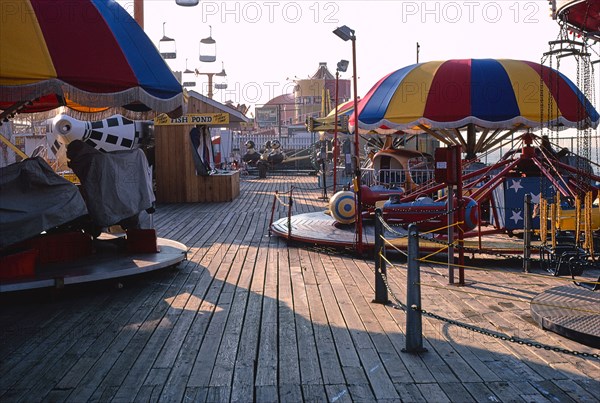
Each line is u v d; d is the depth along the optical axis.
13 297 7.27
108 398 4.30
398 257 9.73
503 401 4.20
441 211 9.53
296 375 4.70
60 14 6.68
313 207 18.62
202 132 20.81
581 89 7.66
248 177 36.03
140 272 7.74
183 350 5.32
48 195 7.29
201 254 10.27
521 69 11.00
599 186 10.12
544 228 8.48
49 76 6.23
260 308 6.71
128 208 8.39
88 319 6.34
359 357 5.09
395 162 17.08
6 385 4.55
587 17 7.93
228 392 4.38
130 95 6.86
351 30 9.81
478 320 6.15
